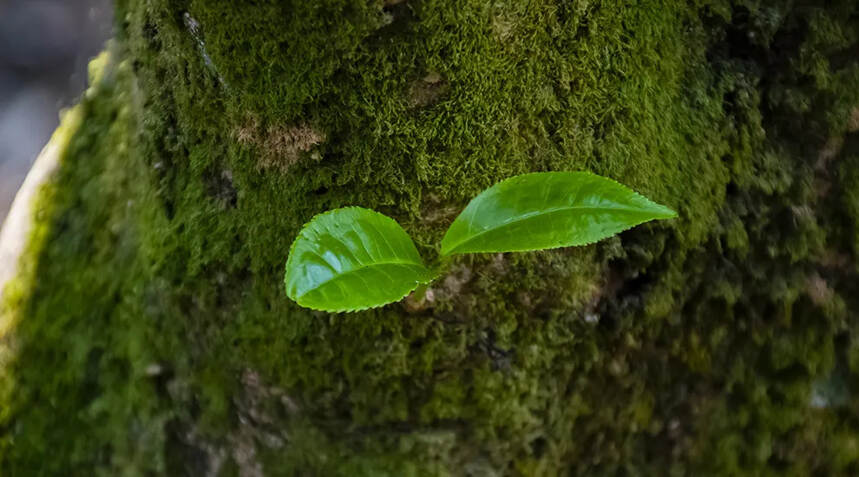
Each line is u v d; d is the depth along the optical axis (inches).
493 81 12.9
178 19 12.9
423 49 12.6
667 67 13.6
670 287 13.8
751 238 14.0
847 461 14.2
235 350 13.7
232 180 13.6
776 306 14.1
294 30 12.5
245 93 12.9
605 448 14.1
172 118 13.8
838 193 14.0
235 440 14.1
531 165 13.2
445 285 13.2
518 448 13.7
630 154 13.4
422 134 12.9
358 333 13.3
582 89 13.2
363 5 12.4
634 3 13.3
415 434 13.5
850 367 14.2
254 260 13.5
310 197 13.2
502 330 13.4
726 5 13.7
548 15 12.9
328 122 12.9
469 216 12.3
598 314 13.6
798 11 13.7
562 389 13.7
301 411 13.6
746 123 13.9
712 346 14.1
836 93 13.9
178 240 13.8
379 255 12.2
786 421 14.2
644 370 14.0
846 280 14.1
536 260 13.2
